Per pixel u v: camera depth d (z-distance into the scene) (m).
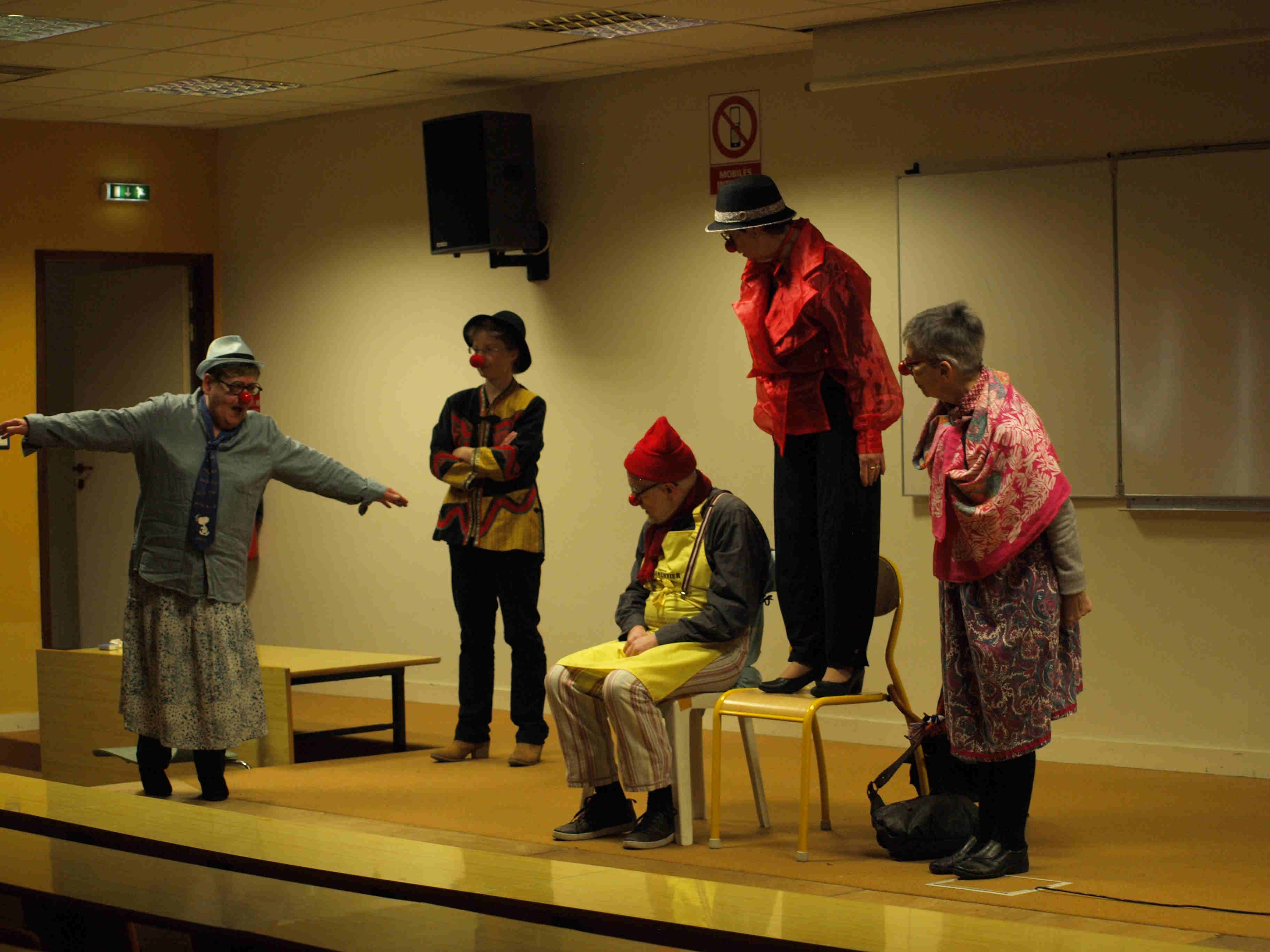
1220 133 5.55
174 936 4.15
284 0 5.71
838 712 6.48
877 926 1.89
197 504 4.95
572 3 5.72
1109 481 5.81
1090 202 5.80
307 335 8.48
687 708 4.39
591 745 4.47
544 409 5.95
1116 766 5.80
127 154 8.54
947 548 3.95
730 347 6.80
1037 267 5.93
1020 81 5.96
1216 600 5.62
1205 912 3.65
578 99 7.27
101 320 9.12
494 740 6.60
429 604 7.99
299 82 7.35
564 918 2.00
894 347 6.32
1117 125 5.76
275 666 6.06
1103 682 5.86
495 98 7.58
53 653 6.80
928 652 6.27
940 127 6.17
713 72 6.81
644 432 7.11
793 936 1.84
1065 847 4.39
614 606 7.27
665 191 7.00
